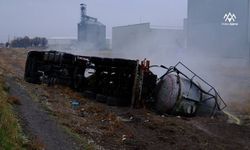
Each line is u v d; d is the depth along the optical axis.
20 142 11.17
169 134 16.25
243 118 22.12
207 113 21.72
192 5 76.75
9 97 17.45
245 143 16.06
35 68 30.31
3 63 51.31
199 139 15.91
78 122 16.55
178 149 14.37
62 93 24.31
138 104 21.25
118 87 22.08
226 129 18.31
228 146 15.33
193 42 76.00
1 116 11.81
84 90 25.20
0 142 10.01
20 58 71.25
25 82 29.31
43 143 11.87
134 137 15.35
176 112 20.92
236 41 69.25
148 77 21.50
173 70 21.80
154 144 14.71
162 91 20.98
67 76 26.78
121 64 22.17
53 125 14.66
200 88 21.45
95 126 16.50
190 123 18.97
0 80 23.34
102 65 23.78
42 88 25.80
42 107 18.11
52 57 28.47
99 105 21.50
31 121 14.43
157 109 21.31
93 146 13.43
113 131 15.89
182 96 20.62
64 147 12.22
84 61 25.23
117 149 13.77
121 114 19.59
